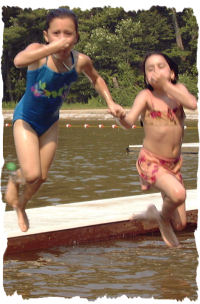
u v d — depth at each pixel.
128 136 24.28
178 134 5.68
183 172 13.12
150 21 46.25
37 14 41.94
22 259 6.24
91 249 6.70
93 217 7.40
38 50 4.82
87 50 45.03
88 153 17.23
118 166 14.16
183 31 45.19
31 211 7.91
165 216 6.01
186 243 6.98
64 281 5.50
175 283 5.44
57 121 5.40
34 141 5.16
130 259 6.27
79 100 45.66
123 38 45.66
